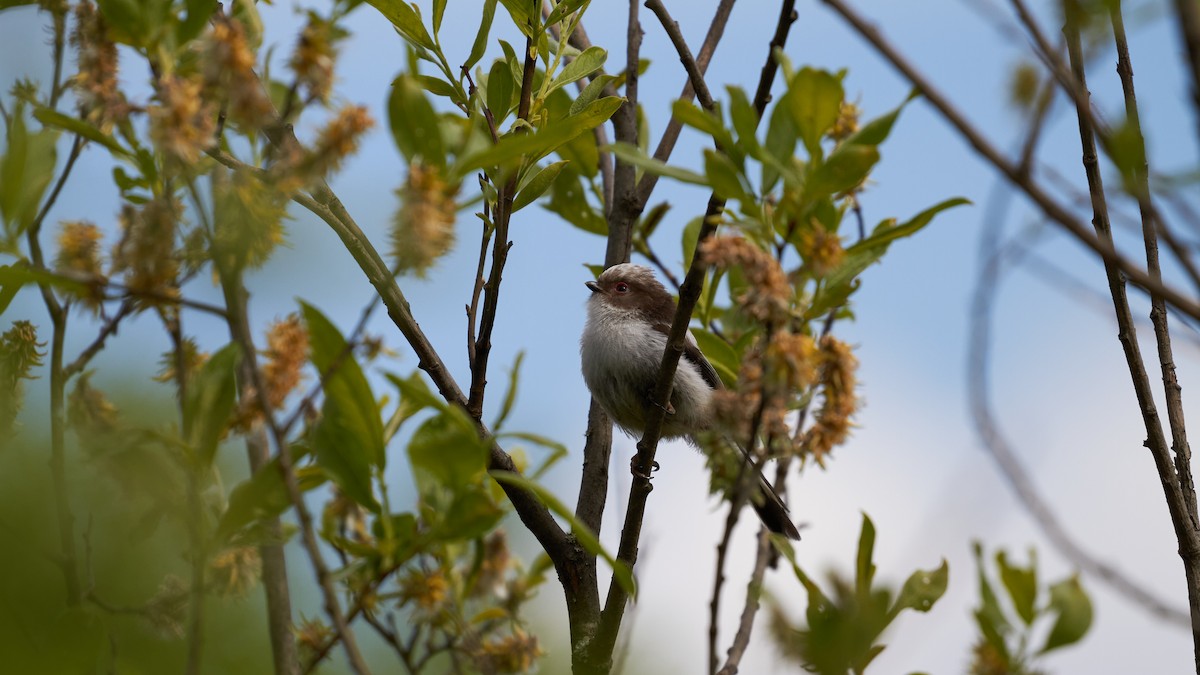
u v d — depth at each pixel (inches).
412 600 254.4
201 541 205.9
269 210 200.5
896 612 210.5
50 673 192.4
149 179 224.8
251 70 196.2
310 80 195.0
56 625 199.5
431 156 215.8
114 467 214.2
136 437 214.7
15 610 194.2
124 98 217.8
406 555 226.1
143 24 212.5
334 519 293.4
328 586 187.9
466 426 208.2
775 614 203.3
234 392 212.7
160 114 188.9
